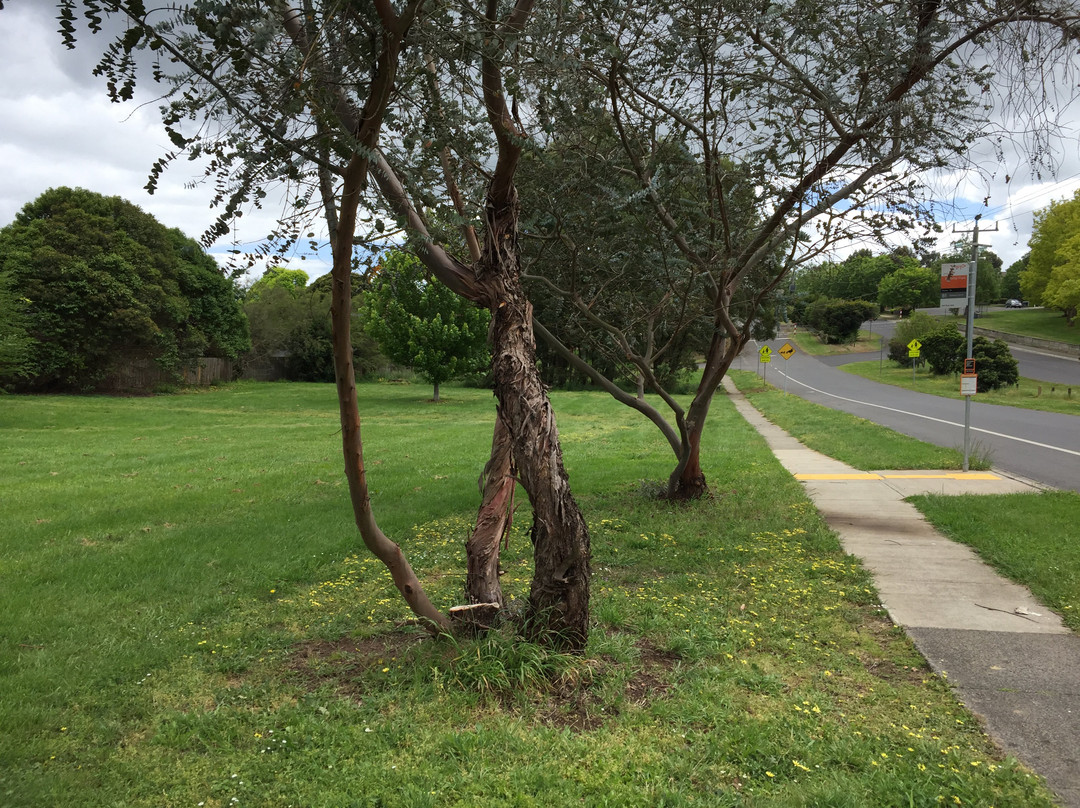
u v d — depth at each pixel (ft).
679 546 25.46
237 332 148.46
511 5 14.53
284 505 33.58
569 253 27.73
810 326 244.22
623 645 15.55
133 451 56.39
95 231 115.24
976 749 11.60
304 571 22.50
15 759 11.43
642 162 24.62
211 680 14.64
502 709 13.15
